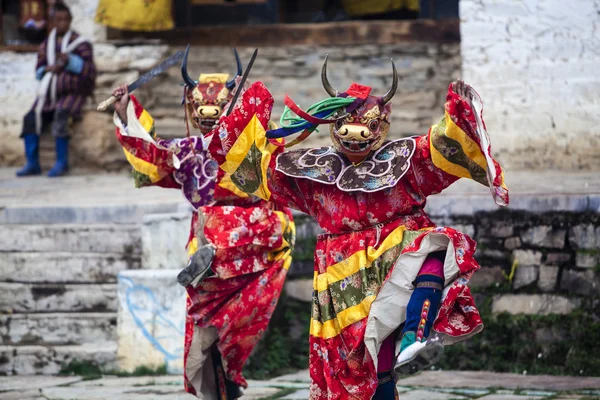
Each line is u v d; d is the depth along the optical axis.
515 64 19.94
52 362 14.72
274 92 23.36
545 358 13.86
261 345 14.28
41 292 15.66
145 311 14.38
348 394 8.69
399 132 22.48
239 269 10.77
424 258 8.54
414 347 8.10
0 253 15.96
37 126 22.86
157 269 15.01
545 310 14.04
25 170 23.02
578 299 13.90
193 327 10.93
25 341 15.33
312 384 8.98
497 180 8.14
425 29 22.47
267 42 23.41
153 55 23.59
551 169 19.91
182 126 23.50
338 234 8.91
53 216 16.27
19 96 24.58
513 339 14.05
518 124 19.98
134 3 23.05
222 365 11.05
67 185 20.75
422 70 22.48
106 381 13.86
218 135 9.04
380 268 8.64
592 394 12.05
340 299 8.75
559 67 19.72
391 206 8.67
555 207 14.08
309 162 9.00
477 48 20.11
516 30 19.88
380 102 8.80
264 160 9.05
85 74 22.88
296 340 14.95
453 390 12.55
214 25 24.36
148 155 10.88
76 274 15.73
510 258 14.27
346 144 8.77
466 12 20.11
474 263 8.44
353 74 22.92
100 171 23.80
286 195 9.20
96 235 15.87
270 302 10.96
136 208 16.16
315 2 24.58
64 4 23.08
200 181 11.11
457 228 14.52
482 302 14.30
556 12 19.66
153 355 14.38
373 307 8.53
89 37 23.75
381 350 8.70
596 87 19.55
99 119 23.77
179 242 15.04
